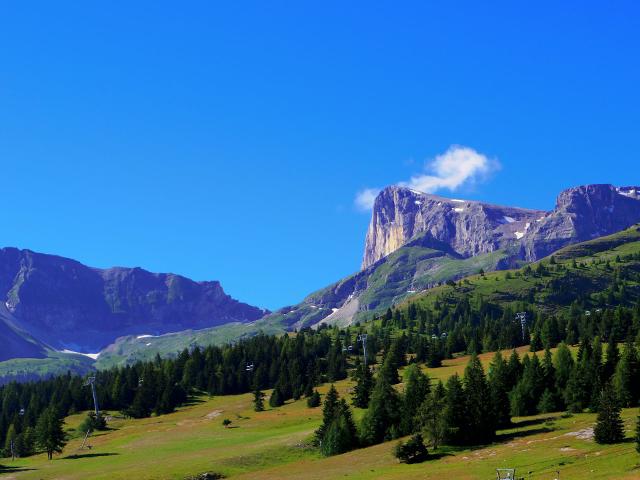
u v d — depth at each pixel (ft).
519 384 533.14
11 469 562.66
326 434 515.09
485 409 468.34
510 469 348.38
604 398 407.85
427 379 551.59
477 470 384.47
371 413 519.19
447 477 378.32
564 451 396.78
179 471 480.23
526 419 509.35
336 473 441.27
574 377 507.71
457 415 465.47
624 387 497.46
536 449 414.21
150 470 488.44
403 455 444.55
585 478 334.85
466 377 552.82
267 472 472.44
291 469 472.44
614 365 543.39
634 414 465.47
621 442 393.91
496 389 504.43
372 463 456.45
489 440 463.42
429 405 473.67
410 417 506.07
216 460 506.07
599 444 398.62
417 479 384.88
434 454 453.58
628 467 340.39
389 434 512.22
